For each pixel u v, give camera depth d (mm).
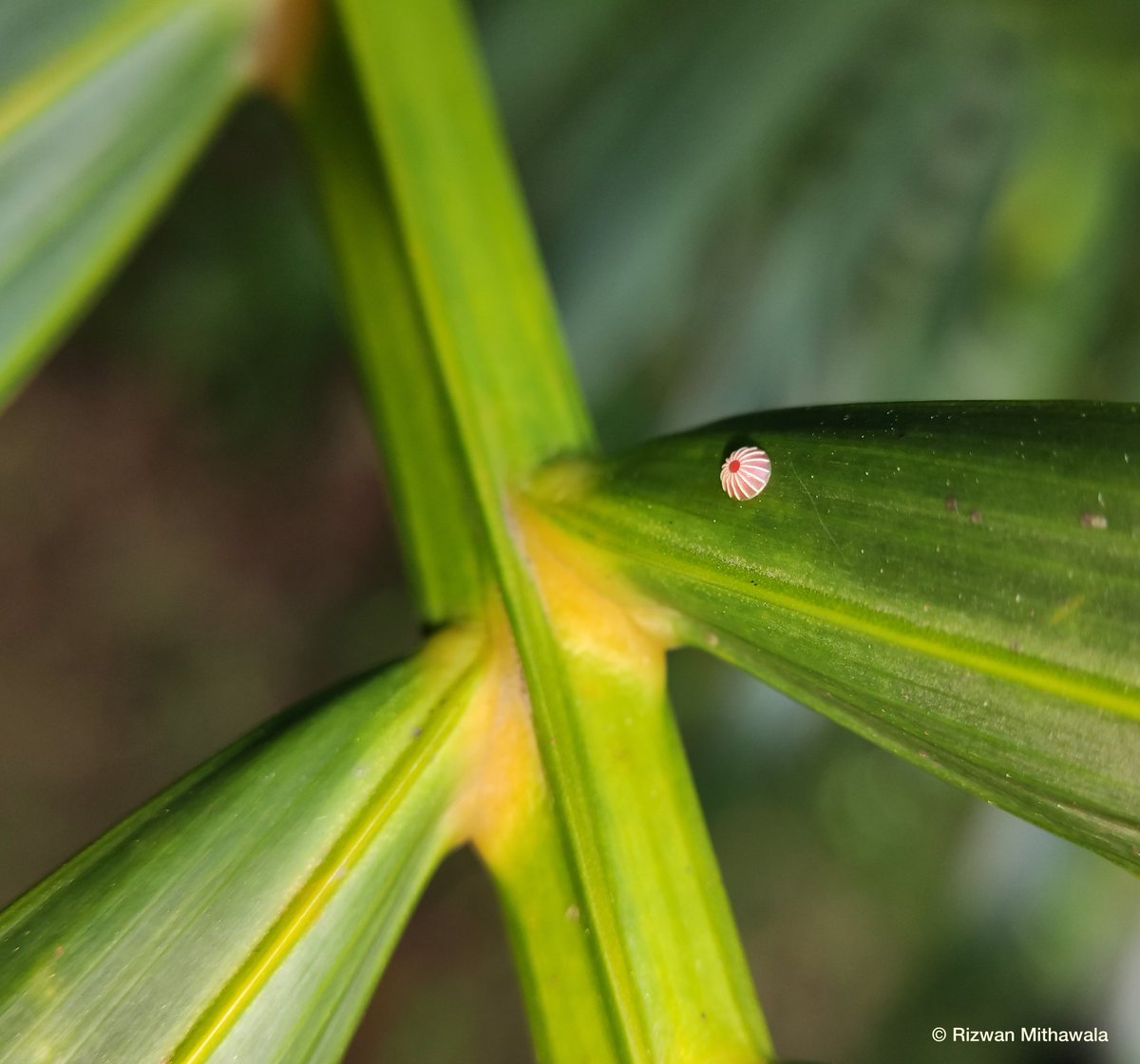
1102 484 71
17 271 80
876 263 119
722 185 110
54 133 81
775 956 271
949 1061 219
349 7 86
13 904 74
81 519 278
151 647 281
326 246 88
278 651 285
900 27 112
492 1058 274
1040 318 116
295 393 270
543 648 78
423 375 85
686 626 78
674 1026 76
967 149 115
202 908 74
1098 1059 170
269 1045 73
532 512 79
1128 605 70
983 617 72
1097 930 166
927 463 73
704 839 78
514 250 86
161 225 250
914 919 266
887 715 73
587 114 114
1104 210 115
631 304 110
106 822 276
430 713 77
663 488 77
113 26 81
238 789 75
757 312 117
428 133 86
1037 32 111
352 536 285
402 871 76
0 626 274
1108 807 71
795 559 74
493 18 118
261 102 244
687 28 113
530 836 77
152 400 273
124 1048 73
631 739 78
